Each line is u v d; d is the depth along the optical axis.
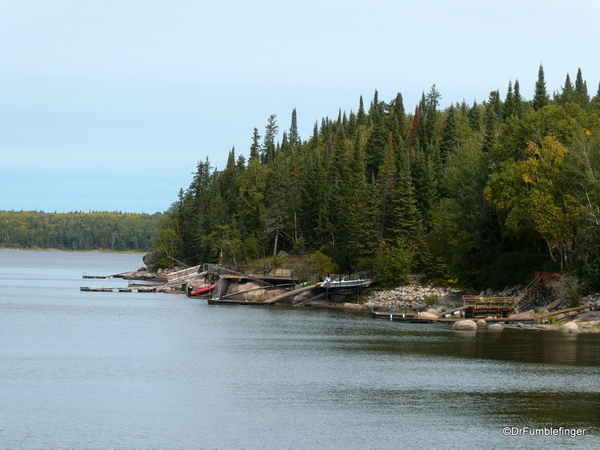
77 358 52.12
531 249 88.25
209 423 33.78
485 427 33.09
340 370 47.41
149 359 52.06
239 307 103.62
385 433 32.19
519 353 54.22
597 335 64.62
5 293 129.88
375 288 108.06
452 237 91.69
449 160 135.00
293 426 33.38
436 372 46.53
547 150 80.69
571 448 29.98
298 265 135.12
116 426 33.22
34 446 30.12
